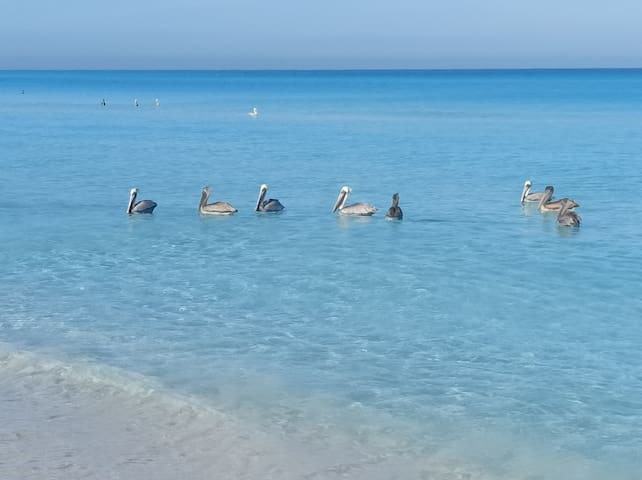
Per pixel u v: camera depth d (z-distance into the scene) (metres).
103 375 15.44
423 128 78.50
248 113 104.81
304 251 25.70
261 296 20.69
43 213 31.84
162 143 63.00
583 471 12.22
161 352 16.67
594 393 14.93
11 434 13.11
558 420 13.86
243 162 50.12
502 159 51.56
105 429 13.36
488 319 18.92
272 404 14.32
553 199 35.12
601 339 17.64
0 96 162.00
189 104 130.50
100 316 18.94
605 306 19.92
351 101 138.88
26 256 24.73
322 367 16.02
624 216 31.38
